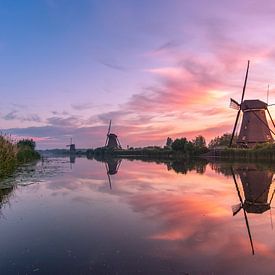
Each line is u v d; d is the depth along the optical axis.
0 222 13.12
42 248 9.95
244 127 74.62
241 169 41.38
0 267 8.50
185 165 53.62
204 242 10.50
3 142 29.98
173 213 14.80
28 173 34.69
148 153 117.69
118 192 21.58
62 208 15.98
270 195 20.20
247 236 11.16
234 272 8.12
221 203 17.39
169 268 8.38
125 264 8.65
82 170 42.31
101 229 12.06
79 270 8.27
